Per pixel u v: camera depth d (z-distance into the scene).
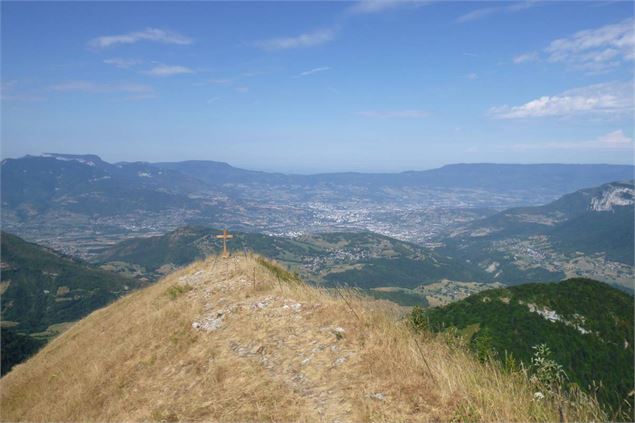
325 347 8.84
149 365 11.51
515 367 6.84
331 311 10.55
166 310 15.20
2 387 17.78
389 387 6.82
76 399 11.46
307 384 7.66
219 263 21.36
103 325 20.27
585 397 5.79
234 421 7.17
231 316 12.38
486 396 6.02
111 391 10.91
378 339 8.49
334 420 6.37
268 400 7.48
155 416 8.43
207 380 9.06
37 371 17.47
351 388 7.09
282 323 10.77
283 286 14.22
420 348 7.80
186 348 11.40
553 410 5.73
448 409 5.98
